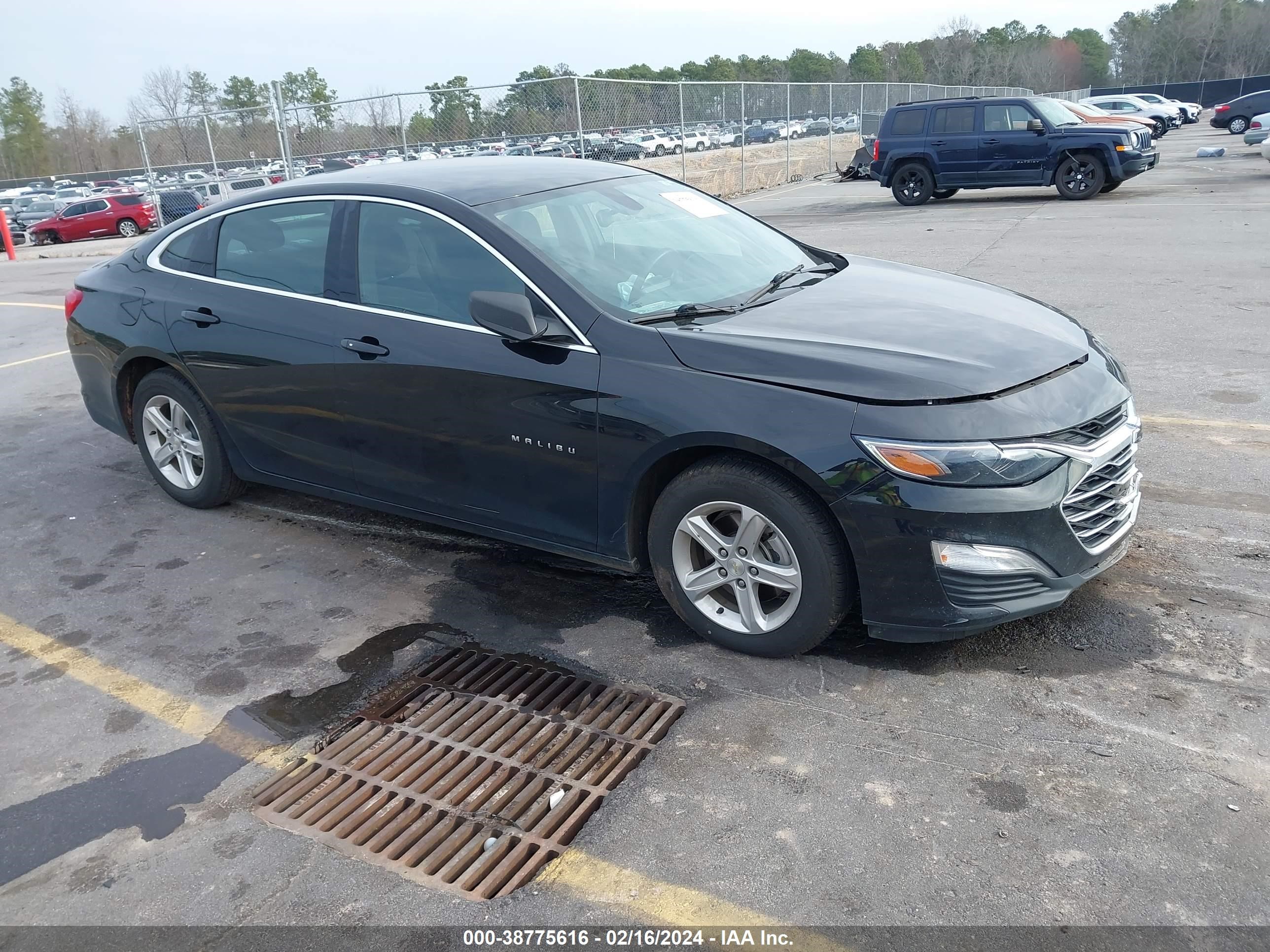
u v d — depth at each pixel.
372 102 17.48
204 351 4.38
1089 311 7.67
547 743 2.97
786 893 2.29
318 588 4.09
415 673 3.41
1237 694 2.91
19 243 30.88
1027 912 2.19
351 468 4.08
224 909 2.39
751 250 4.14
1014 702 2.95
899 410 2.84
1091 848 2.36
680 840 2.49
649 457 3.18
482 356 3.49
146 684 3.45
